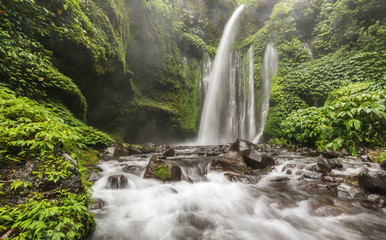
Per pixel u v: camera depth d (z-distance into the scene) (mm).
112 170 4742
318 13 12445
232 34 16922
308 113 7684
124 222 2596
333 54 10641
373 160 4652
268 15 16781
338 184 3469
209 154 7277
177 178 4172
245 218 2783
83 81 7859
